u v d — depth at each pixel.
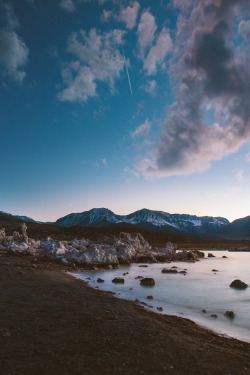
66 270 29.89
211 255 58.09
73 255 35.62
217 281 24.81
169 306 15.31
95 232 106.69
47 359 6.80
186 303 16.20
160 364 6.79
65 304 13.05
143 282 22.80
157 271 32.28
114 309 12.67
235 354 7.96
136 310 13.07
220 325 11.88
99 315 11.35
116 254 42.19
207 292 19.58
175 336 9.27
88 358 6.95
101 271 31.31
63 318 10.66
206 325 11.78
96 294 16.50
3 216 131.00
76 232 105.19
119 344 8.07
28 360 6.71
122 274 28.94
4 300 13.20
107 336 8.75
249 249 78.06
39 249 49.84
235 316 13.45
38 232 99.56
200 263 43.34
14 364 6.45
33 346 7.66
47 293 15.49
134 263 42.62
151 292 19.28
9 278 19.72
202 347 8.38
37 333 8.79
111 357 7.07
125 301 15.12
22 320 10.19
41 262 33.88
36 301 13.34
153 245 88.19
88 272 29.75
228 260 49.00
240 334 10.69
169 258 48.53
